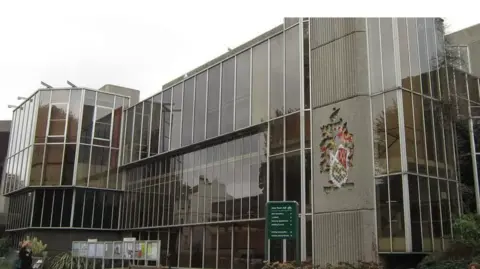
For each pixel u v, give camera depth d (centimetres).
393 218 1733
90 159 3388
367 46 1923
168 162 2977
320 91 2027
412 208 1725
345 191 1845
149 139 3162
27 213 3397
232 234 2339
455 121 2102
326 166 1938
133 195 3319
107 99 3547
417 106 1888
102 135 3466
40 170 3347
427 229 1759
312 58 2089
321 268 1669
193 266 2562
